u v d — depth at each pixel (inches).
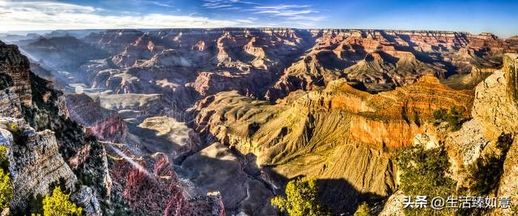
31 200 1337.4
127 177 2785.4
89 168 2164.1
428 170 2193.7
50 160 1517.0
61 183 1547.7
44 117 2126.0
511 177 1733.5
